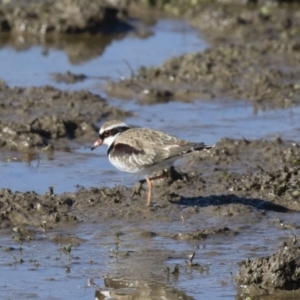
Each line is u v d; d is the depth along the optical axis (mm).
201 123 18906
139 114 19516
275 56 24219
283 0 31078
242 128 18578
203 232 13000
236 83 21828
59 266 11898
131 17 29859
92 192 14469
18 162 16484
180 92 21172
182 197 14422
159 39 27141
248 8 30719
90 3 27938
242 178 15102
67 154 16984
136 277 11594
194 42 26641
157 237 12898
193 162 16141
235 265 11977
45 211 13625
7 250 12391
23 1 29438
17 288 11234
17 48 25828
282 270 11312
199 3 31203
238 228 13219
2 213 13469
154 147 13453
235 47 25047
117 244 12609
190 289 11273
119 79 22453
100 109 19531
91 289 11234
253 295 11156
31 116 18844
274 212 13906
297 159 15930
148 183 13961
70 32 27500
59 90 20656
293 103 20438
